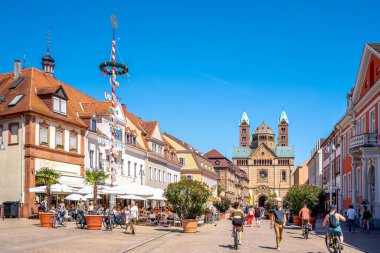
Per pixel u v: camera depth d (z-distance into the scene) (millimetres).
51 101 42281
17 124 39844
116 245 20656
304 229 27578
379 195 35844
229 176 129250
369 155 36188
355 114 45375
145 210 44719
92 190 37875
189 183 32031
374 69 38062
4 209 37812
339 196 53844
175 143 93812
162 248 20297
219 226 42844
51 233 25375
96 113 51188
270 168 165875
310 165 100500
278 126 196750
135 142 60031
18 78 45031
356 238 27359
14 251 16859
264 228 40281
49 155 41344
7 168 39875
